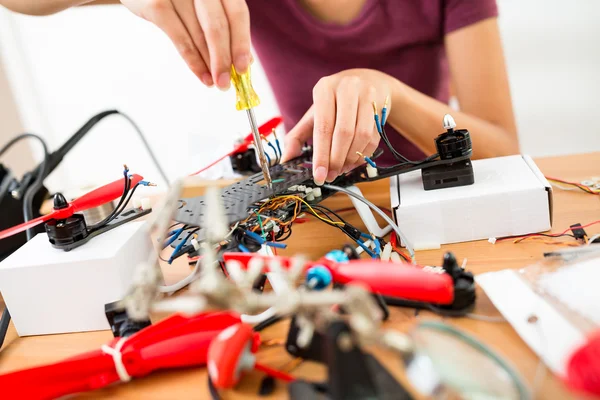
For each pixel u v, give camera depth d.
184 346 0.49
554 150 1.75
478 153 1.04
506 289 0.52
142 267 0.40
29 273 0.60
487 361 0.37
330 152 0.72
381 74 1.03
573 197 0.76
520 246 0.65
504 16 1.68
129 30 1.94
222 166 0.97
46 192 0.99
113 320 0.57
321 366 0.47
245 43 0.67
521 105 1.75
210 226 0.45
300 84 1.42
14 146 2.02
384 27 1.31
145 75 1.99
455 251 0.66
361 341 0.34
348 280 0.47
